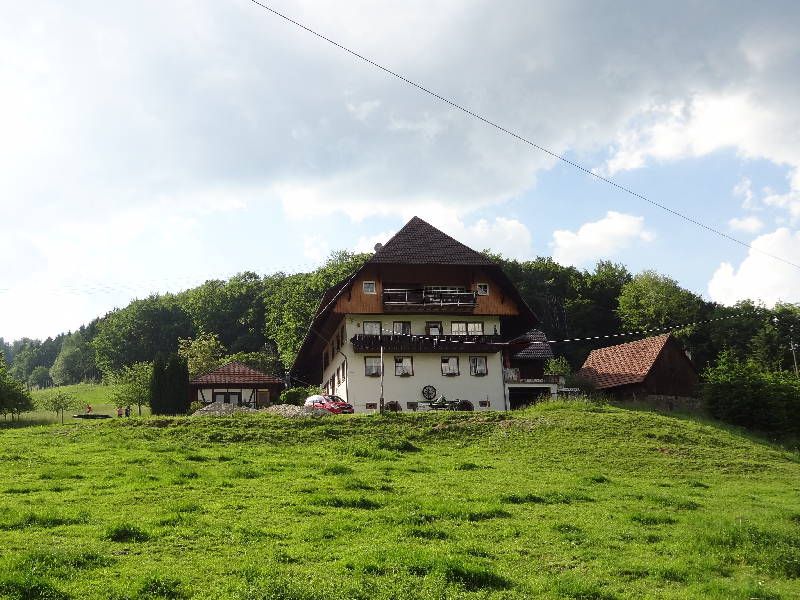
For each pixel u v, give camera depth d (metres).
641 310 116.94
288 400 67.44
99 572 15.02
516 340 67.75
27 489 23.98
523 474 31.38
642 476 34.03
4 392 70.00
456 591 14.56
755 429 52.12
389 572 15.64
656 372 64.75
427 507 22.20
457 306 60.56
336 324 64.38
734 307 114.19
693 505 25.55
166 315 141.62
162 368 61.09
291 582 14.28
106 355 137.62
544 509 23.53
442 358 60.19
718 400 53.59
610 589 15.49
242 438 38.69
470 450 38.72
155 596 13.73
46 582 13.71
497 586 15.24
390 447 37.59
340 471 29.09
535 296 121.62
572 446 39.59
